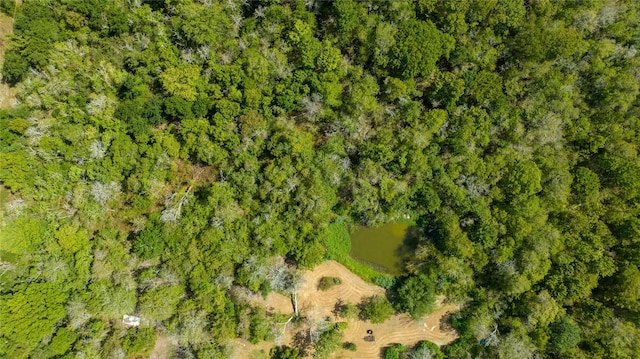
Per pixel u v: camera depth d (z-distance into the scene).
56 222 43.72
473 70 44.59
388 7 44.22
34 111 44.50
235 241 43.88
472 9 43.50
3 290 41.53
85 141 43.69
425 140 44.09
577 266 42.00
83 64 44.66
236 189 44.97
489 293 44.69
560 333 41.12
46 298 41.69
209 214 44.31
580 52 43.56
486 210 43.31
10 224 42.22
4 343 40.31
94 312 42.91
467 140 44.44
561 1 44.69
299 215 44.38
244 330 44.56
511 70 44.56
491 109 44.84
